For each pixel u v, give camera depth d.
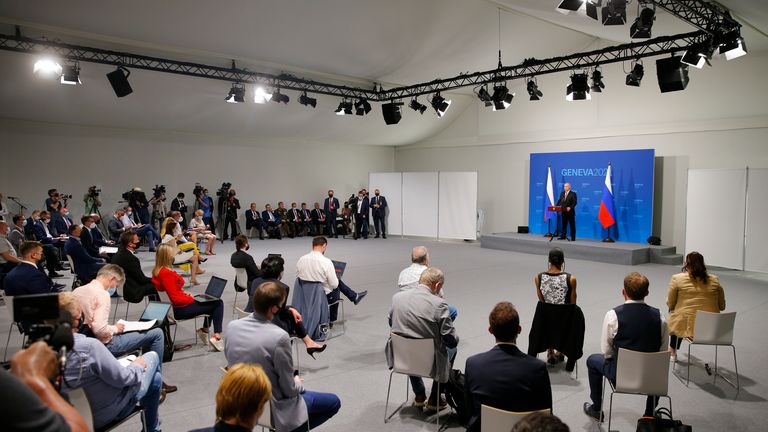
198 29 9.74
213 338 5.28
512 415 2.46
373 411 3.91
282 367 2.77
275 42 10.64
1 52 10.03
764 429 3.64
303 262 5.45
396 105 13.66
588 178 13.51
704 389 4.34
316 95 14.55
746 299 7.92
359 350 5.35
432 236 15.73
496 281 9.03
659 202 12.48
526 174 15.45
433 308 3.56
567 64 13.84
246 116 14.70
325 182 18.34
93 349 2.70
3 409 1.17
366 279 9.25
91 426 2.47
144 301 7.56
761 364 4.95
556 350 4.62
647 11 6.62
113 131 13.91
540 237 13.47
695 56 7.68
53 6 8.50
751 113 10.88
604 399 4.13
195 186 15.22
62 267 10.10
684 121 11.94
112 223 11.89
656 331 3.40
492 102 12.27
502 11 10.54
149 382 3.19
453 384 3.63
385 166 19.91
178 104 13.20
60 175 13.20
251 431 1.89
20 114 12.20
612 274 9.86
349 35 10.66
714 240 10.57
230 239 15.93
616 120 13.22
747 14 7.51
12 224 12.48
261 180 16.80
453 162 17.80
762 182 9.84
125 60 11.03
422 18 10.30
